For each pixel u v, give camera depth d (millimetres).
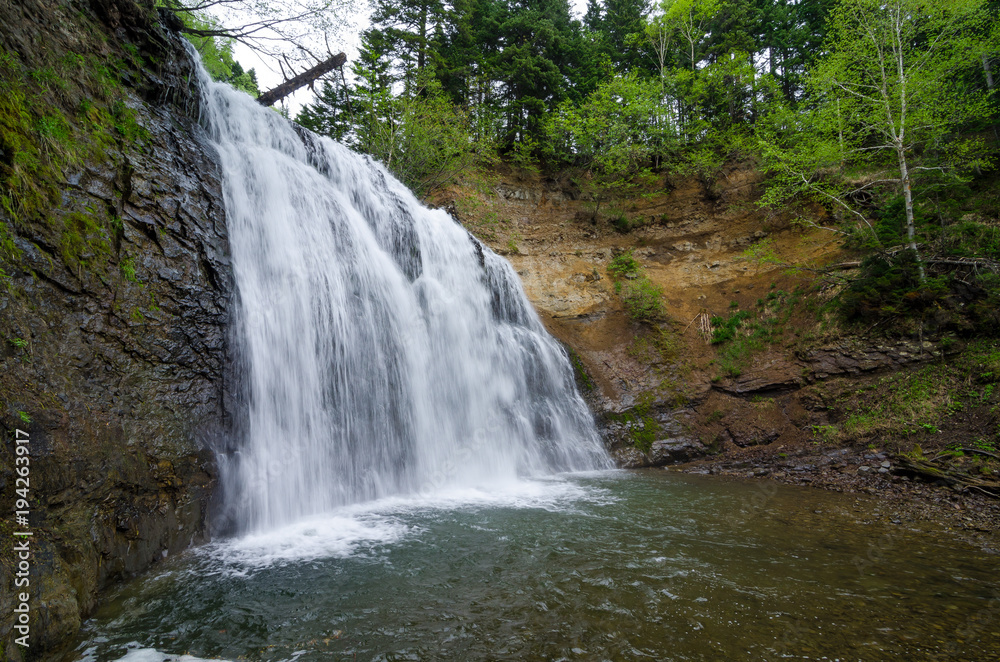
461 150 22016
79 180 6355
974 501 9312
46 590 4297
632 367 17734
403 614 4953
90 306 6035
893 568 6109
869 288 14250
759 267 20219
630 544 7102
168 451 6559
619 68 33656
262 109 12180
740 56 25438
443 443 12312
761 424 14688
